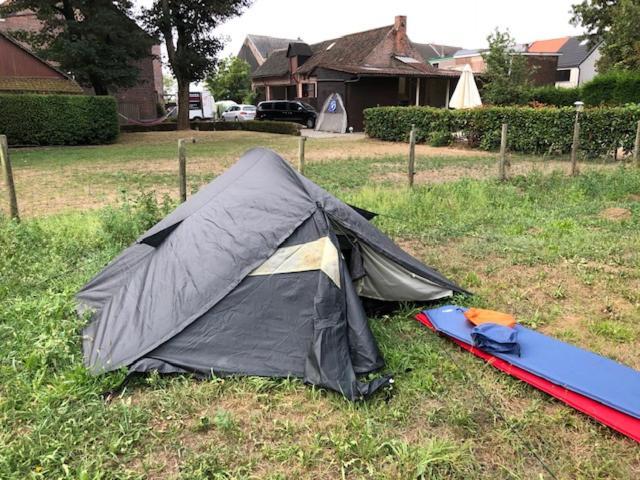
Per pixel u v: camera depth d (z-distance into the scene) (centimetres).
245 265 369
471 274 508
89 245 601
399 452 265
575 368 329
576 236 638
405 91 2898
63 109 1978
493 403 310
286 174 424
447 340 386
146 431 286
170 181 1129
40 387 321
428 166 1301
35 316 399
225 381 333
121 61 2269
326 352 332
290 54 3825
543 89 2555
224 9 2627
